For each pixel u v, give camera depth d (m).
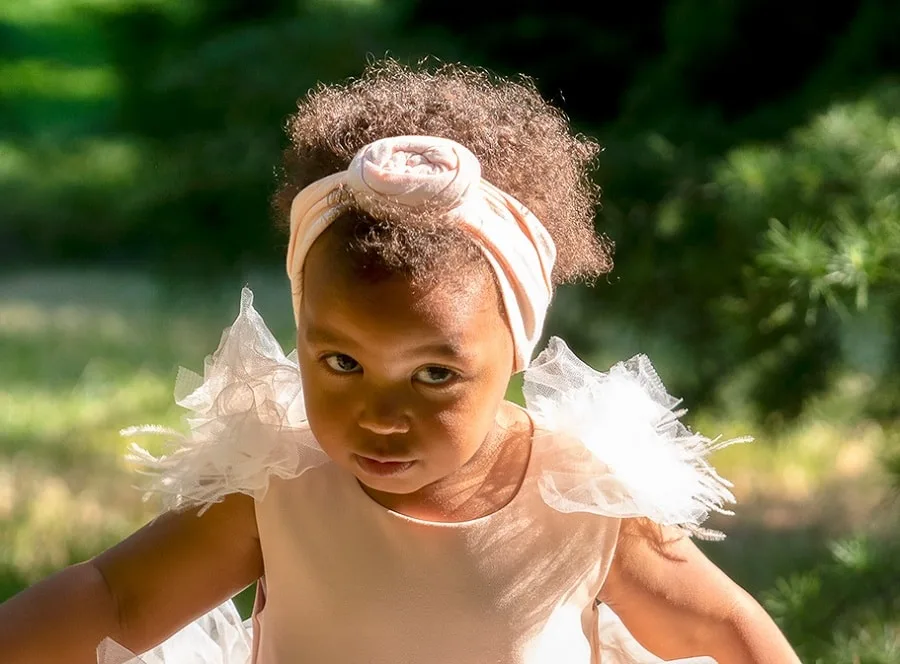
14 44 19.88
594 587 2.46
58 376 9.70
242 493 2.43
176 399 2.52
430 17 8.41
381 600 2.36
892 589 4.73
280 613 2.42
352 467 2.22
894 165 5.18
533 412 2.55
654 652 2.56
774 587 5.71
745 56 6.84
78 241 12.61
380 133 2.35
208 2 9.48
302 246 2.25
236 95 7.17
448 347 2.12
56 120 16.78
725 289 5.73
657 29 7.96
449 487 2.40
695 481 2.52
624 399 2.53
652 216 6.04
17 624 2.29
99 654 2.27
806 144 5.56
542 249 2.34
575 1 8.17
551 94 8.08
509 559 2.39
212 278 7.16
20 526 6.38
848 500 6.95
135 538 2.42
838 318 5.42
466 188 2.17
